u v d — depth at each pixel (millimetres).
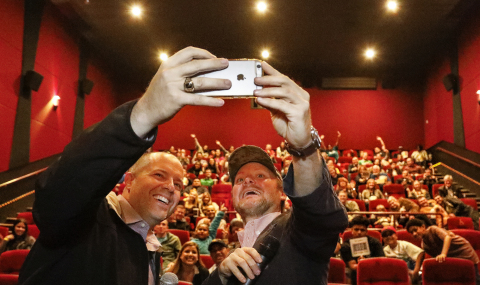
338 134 14180
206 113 15250
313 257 1229
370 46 13242
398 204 7371
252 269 1228
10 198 7891
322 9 11047
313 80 15055
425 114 14500
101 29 11930
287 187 1102
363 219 5000
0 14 8164
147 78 14820
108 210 1154
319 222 1105
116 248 1067
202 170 11891
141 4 10750
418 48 13312
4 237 5922
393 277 4230
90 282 998
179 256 4270
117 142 829
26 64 9023
